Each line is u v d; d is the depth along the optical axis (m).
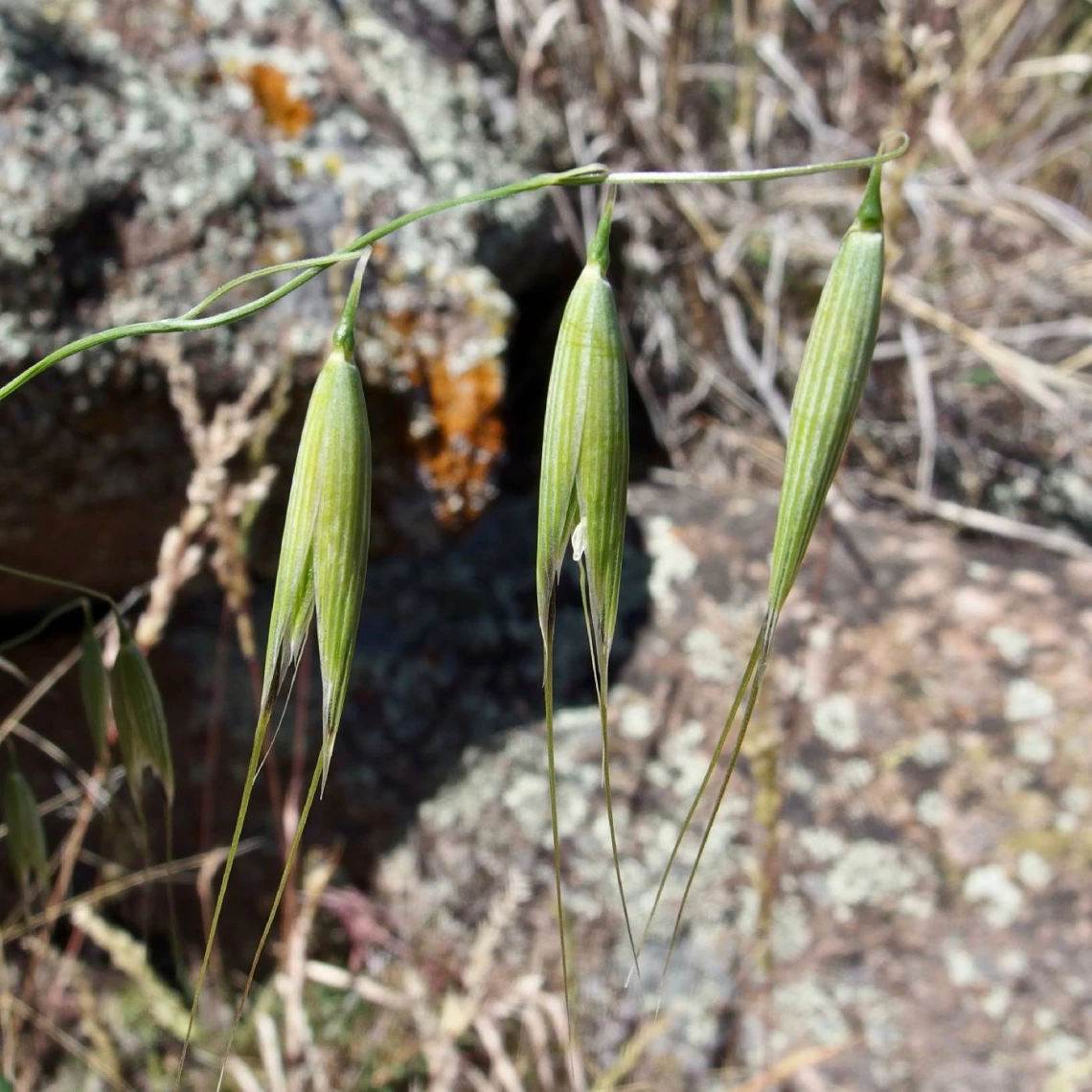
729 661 0.15
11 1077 0.11
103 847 0.15
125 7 0.13
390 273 0.13
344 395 0.06
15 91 0.12
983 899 0.14
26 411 0.11
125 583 0.14
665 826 0.15
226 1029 0.14
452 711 0.15
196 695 0.15
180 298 0.12
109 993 0.14
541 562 0.07
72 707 0.14
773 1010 0.14
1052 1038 0.13
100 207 0.12
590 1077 0.14
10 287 0.11
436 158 0.15
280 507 0.14
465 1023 0.12
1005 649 0.15
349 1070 0.13
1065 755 0.15
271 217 0.13
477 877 0.15
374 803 0.15
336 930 0.15
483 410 0.14
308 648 0.15
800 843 0.14
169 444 0.12
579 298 0.06
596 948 0.14
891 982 0.14
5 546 0.12
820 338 0.06
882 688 0.15
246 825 0.15
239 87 0.13
